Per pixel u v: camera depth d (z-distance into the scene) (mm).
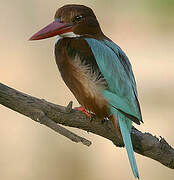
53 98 13484
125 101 9141
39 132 13031
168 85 14828
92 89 9250
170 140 13883
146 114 14305
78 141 7691
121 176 13102
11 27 13906
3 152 12961
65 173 12961
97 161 13102
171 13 13164
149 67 15031
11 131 13047
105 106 9164
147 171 13250
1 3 13883
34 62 13680
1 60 13703
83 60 9336
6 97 8148
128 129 8914
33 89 13531
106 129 9055
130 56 15031
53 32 9625
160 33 15117
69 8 9719
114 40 14953
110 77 9281
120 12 14805
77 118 8742
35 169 12984
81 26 9688
